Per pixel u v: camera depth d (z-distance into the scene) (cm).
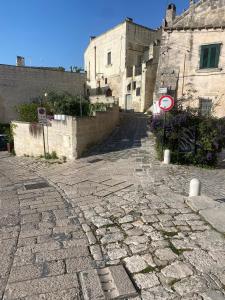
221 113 1594
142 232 407
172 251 351
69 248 368
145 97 2439
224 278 296
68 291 283
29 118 1505
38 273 314
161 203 523
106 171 827
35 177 854
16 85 2491
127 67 2759
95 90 3409
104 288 286
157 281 294
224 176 772
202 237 386
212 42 1572
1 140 1864
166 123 914
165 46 1709
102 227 431
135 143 1248
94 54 3375
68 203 561
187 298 267
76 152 1059
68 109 1593
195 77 1652
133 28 2791
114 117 1603
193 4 1619
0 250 368
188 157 902
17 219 482
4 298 274
